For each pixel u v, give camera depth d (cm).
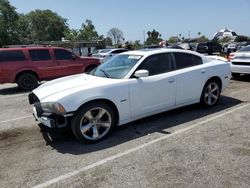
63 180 363
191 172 368
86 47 4031
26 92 1047
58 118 454
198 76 616
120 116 504
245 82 1028
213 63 665
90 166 396
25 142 498
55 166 401
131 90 508
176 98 582
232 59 1055
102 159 416
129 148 451
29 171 390
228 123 554
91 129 483
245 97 773
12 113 714
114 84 491
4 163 417
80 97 456
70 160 418
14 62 1063
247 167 376
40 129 567
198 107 673
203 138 480
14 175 380
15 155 444
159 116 610
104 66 593
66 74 1187
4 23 7138
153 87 537
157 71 557
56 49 1164
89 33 6244
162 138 487
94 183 352
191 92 609
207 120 576
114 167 390
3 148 475
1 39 7044
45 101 463
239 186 333
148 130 529
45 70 1125
